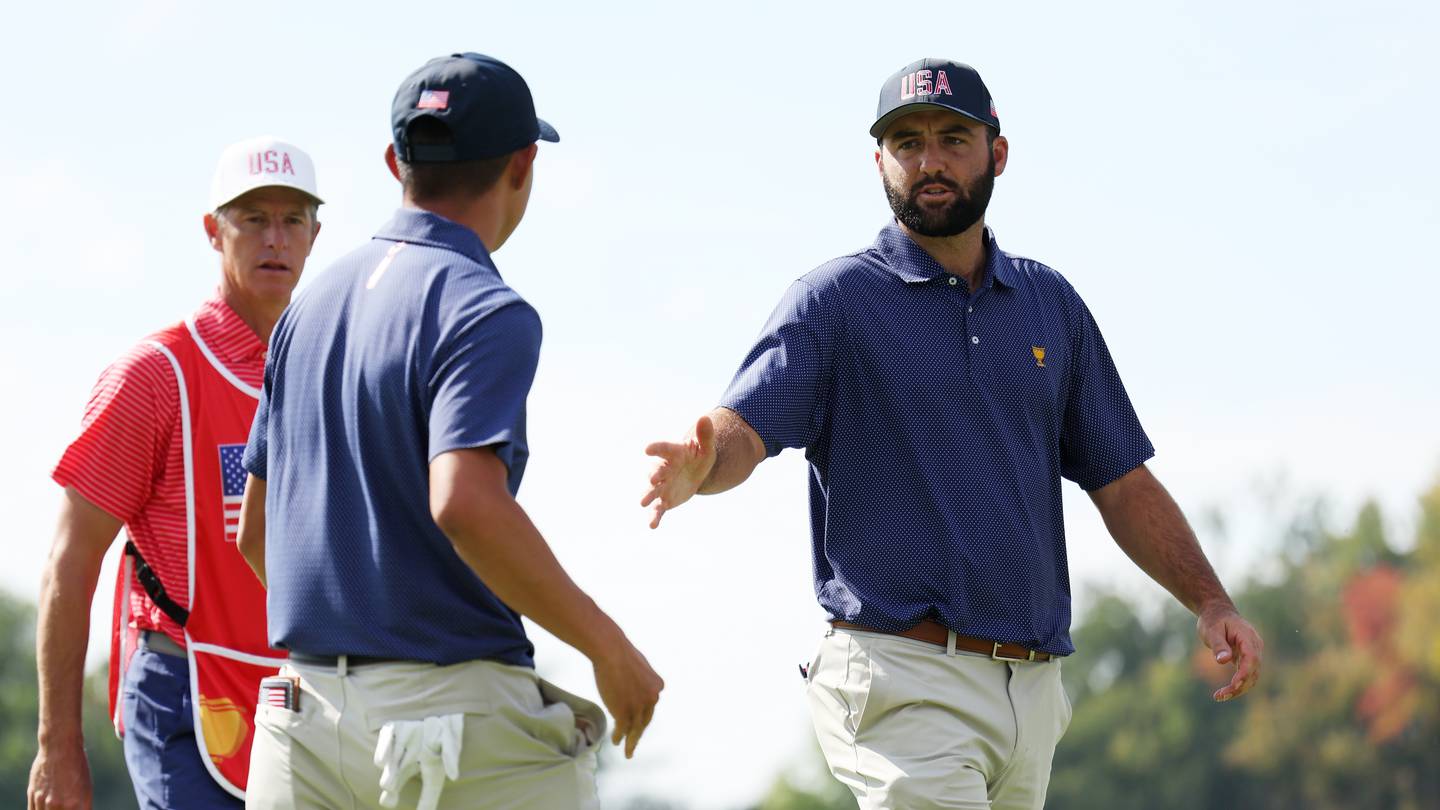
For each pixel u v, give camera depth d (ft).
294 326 53.01
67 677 66.85
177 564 68.59
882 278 68.80
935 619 67.26
